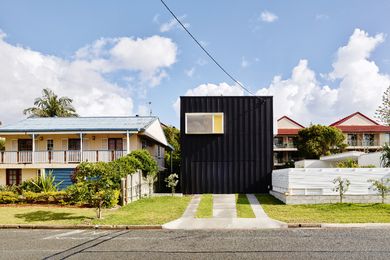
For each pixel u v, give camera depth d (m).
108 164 16.81
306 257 7.97
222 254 8.34
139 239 10.36
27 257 8.28
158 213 15.27
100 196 14.04
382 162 22.39
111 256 8.27
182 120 24.16
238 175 23.89
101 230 12.17
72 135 27.16
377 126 59.25
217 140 24.03
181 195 23.11
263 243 9.56
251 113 24.11
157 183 28.66
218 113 24.03
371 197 17.08
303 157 51.59
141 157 22.28
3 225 12.80
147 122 27.89
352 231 11.28
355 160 28.58
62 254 8.54
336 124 61.34
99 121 28.58
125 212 15.55
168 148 39.78
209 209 16.41
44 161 25.86
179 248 9.05
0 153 26.23
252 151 23.97
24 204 17.75
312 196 17.30
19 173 26.75
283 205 17.20
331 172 17.48
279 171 20.45
